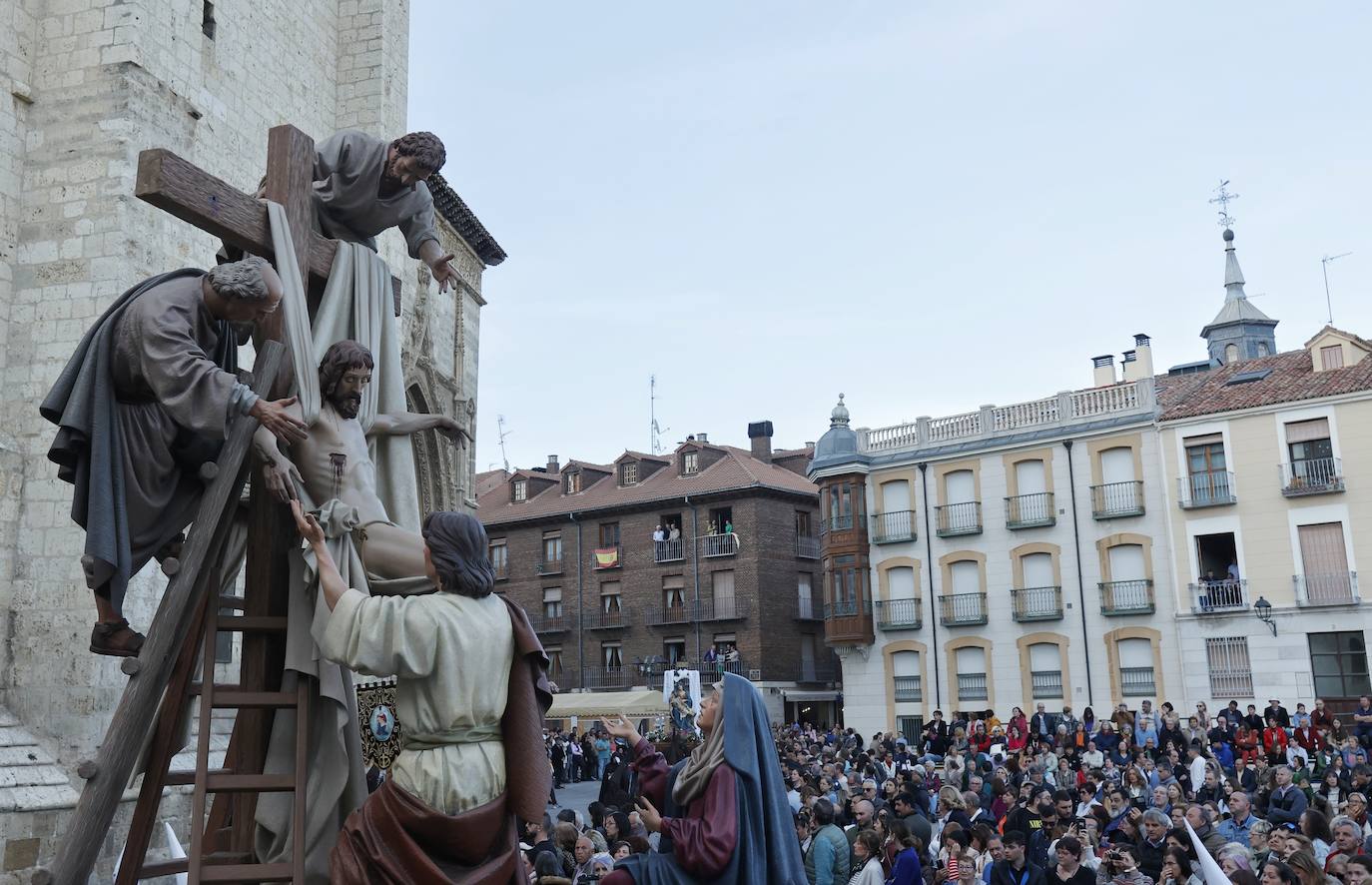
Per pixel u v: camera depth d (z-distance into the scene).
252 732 4.68
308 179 5.09
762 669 56.59
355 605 3.72
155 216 16.64
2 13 16.28
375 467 5.34
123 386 4.40
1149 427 42.75
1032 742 31.52
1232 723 29.38
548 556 64.94
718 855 4.18
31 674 14.84
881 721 47.78
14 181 16.28
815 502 61.62
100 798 3.83
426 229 5.77
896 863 9.93
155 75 17.08
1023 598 44.78
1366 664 37.47
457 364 31.34
